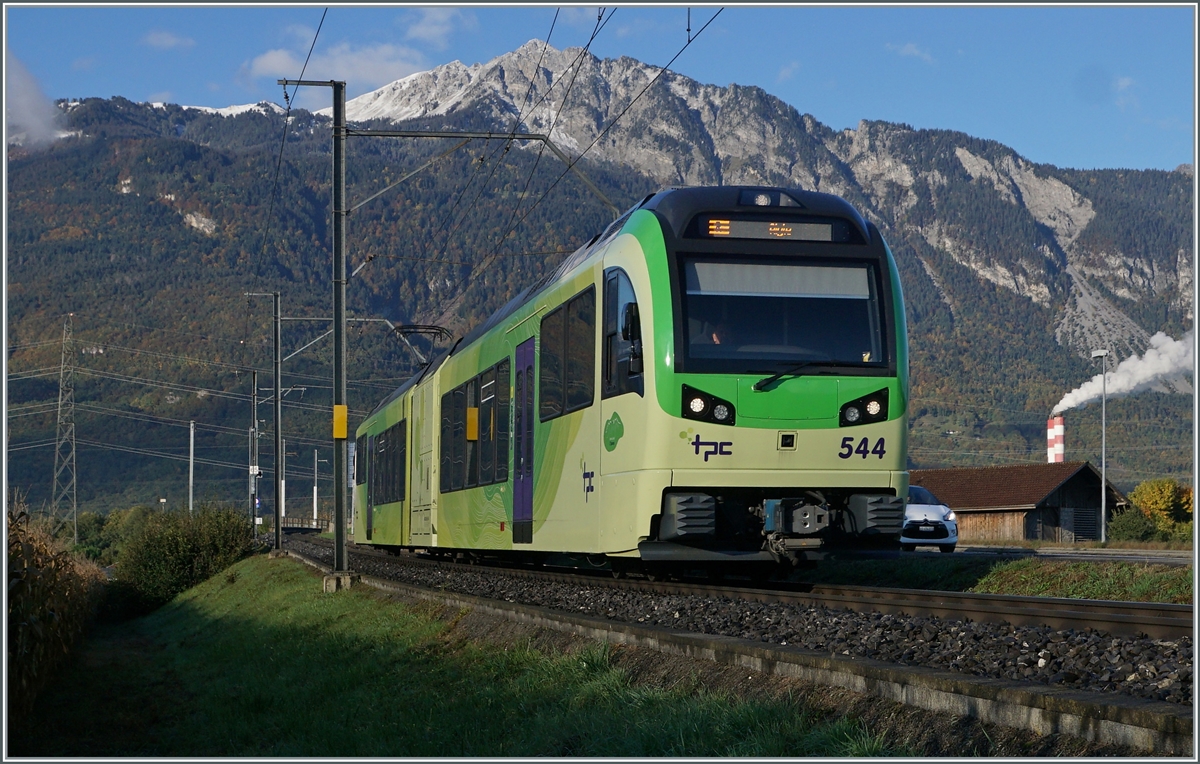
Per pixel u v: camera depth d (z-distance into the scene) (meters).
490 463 17.11
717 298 11.55
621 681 8.82
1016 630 8.21
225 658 20.48
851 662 6.82
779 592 11.77
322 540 60.38
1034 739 5.48
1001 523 50.66
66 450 129.12
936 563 16.06
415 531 23.69
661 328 11.42
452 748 8.71
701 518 11.31
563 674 9.54
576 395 13.28
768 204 12.03
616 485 11.95
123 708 15.60
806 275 11.79
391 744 9.35
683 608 11.18
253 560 45.44
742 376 11.37
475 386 18.41
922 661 7.63
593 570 17.80
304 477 132.12
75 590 19.53
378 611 18.25
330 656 15.78
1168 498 64.69
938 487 54.47
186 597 45.19
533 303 15.32
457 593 14.97
